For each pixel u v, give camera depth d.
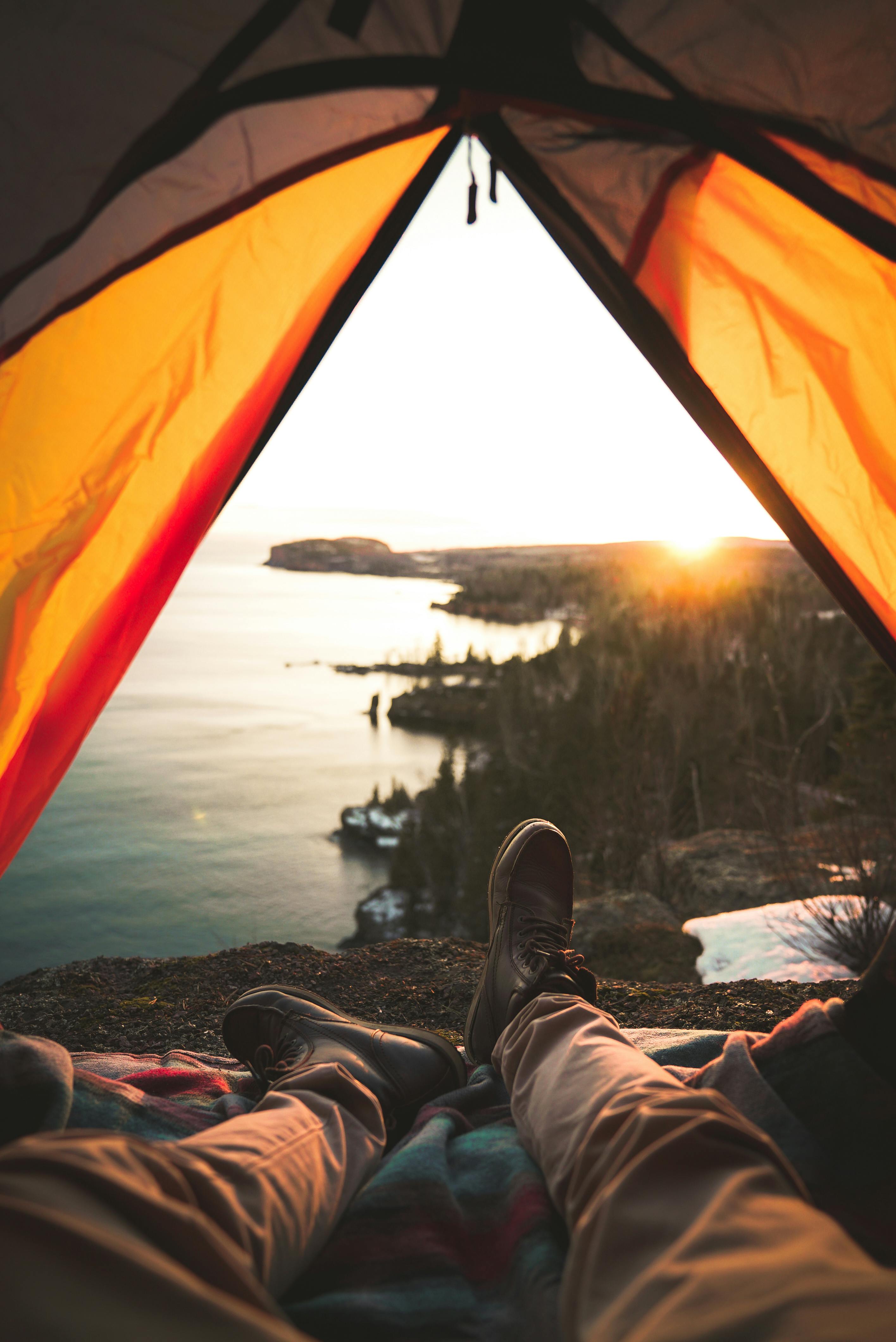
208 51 0.95
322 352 1.27
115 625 1.22
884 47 1.02
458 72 1.05
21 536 1.12
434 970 2.32
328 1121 0.89
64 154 0.97
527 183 1.22
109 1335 0.37
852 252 1.17
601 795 18.00
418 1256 0.78
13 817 1.22
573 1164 0.75
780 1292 0.44
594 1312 0.49
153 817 69.25
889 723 12.02
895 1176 0.85
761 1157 0.63
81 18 0.92
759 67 1.05
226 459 1.24
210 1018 1.96
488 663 107.25
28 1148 0.51
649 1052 1.41
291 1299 0.75
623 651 52.41
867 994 0.96
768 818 8.33
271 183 1.09
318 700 114.31
